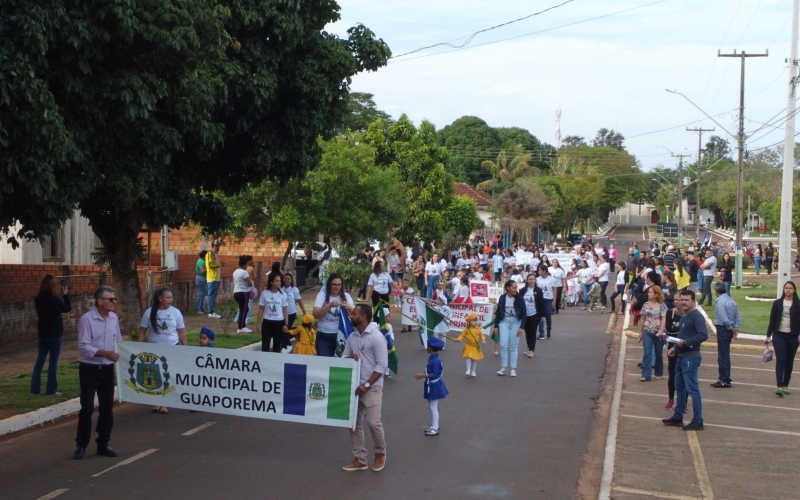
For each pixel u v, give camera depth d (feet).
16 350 54.80
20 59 31.27
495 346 61.87
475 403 42.52
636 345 68.28
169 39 37.17
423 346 63.72
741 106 125.08
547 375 52.47
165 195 46.34
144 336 37.40
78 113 36.76
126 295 49.88
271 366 32.17
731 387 49.90
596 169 334.03
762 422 39.75
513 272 91.61
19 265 74.08
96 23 35.60
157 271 76.28
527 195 216.74
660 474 30.04
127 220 49.06
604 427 37.96
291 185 84.69
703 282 94.63
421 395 44.34
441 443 33.78
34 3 32.60
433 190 141.49
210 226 54.49
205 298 80.07
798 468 31.22
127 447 32.22
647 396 46.16
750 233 318.04
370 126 144.15
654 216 491.72
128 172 39.32
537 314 60.18
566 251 174.40
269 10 45.98
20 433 34.50
